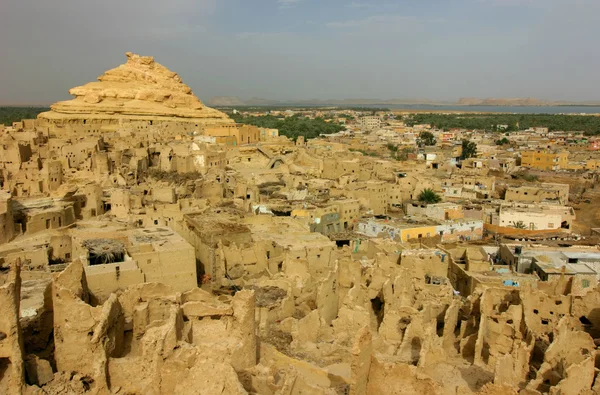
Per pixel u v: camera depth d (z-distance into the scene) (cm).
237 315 4084
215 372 3400
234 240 7606
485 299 5691
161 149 14038
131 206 9306
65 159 12475
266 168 16250
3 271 5816
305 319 5212
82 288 4566
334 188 13238
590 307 5572
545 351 4872
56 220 8169
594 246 9106
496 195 15312
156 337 3706
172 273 6350
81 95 19862
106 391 3619
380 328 5675
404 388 3997
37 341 4081
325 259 7819
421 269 7594
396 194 13625
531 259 7931
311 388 3922
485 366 5066
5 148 12000
